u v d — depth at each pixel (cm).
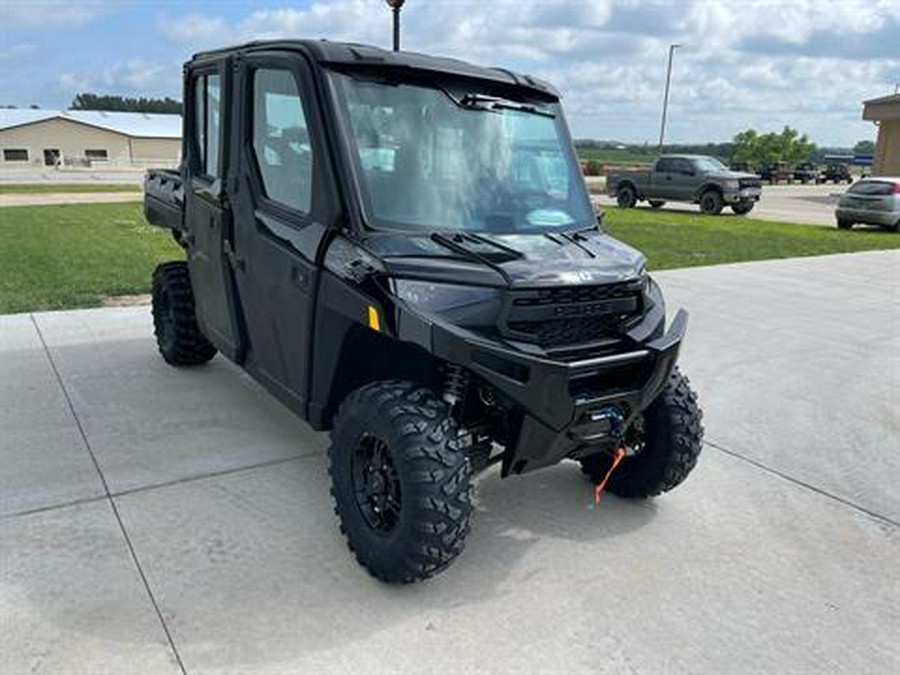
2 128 6369
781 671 265
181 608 281
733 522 369
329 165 310
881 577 325
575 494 390
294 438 437
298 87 324
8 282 837
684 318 349
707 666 266
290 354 353
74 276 886
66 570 300
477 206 329
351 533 310
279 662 257
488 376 272
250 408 479
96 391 500
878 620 296
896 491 409
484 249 298
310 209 325
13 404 472
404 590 300
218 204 402
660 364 310
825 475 427
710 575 321
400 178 317
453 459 284
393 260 286
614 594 305
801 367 641
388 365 331
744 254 1332
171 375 536
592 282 295
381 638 272
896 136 3156
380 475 302
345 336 309
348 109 314
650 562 330
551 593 304
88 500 357
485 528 353
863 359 672
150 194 564
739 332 756
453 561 302
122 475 384
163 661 254
